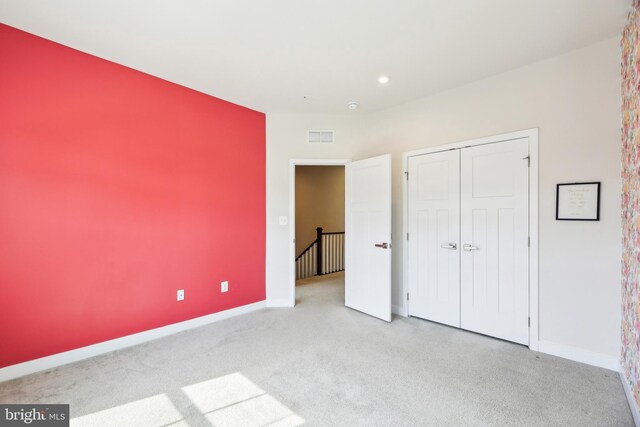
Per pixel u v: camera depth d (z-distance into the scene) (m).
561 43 2.38
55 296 2.37
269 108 3.80
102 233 2.60
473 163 3.04
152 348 2.71
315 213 7.11
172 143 3.06
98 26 2.16
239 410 1.86
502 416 1.79
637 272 1.85
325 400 1.95
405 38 2.30
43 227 2.30
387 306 3.40
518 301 2.76
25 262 2.23
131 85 2.77
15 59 2.19
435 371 2.31
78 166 2.47
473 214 3.04
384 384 2.13
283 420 1.77
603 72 2.35
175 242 3.08
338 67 2.76
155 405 1.90
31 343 2.26
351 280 3.91
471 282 3.06
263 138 3.94
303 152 4.00
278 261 3.99
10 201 2.17
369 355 2.58
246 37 2.29
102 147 2.60
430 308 3.38
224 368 2.36
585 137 2.43
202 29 2.20
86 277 2.52
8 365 2.17
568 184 2.48
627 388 1.98
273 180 3.97
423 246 3.42
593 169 2.39
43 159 2.30
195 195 3.25
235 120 3.63
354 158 4.03
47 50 2.32
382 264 3.48
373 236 3.61
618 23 2.12
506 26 2.15
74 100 2.45
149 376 2.24
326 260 6.46
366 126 3.97
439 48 2.45
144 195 2.86
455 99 3.17
